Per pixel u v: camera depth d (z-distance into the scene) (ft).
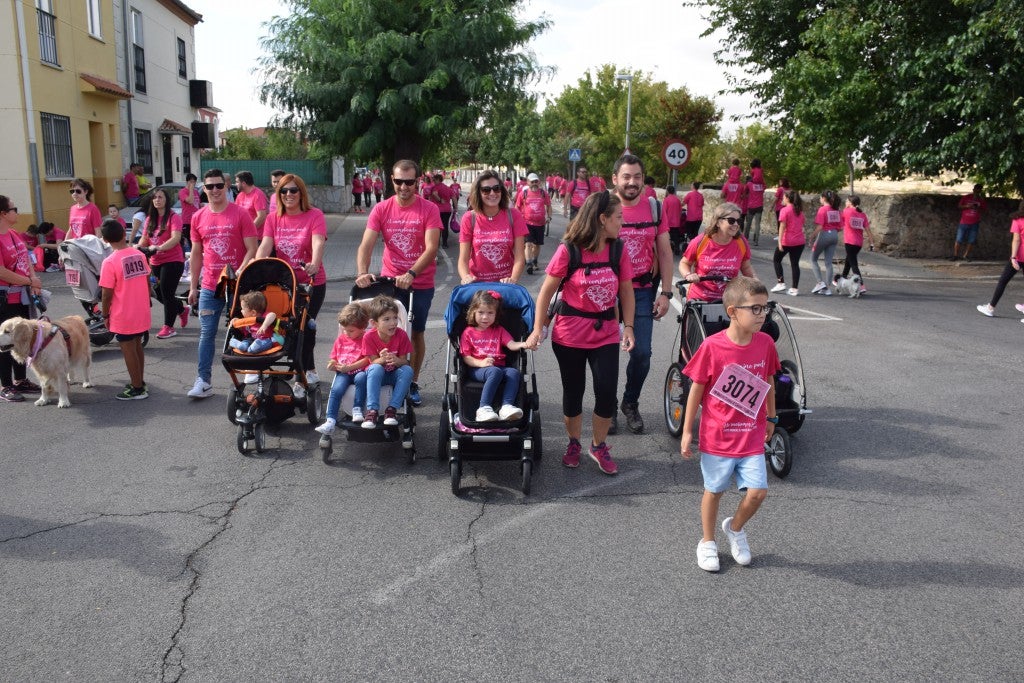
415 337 23.58
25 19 58.90
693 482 18.76
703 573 14.51
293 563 14.82
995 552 15.35
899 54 56.29
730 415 14.23
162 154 96.17
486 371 18.79
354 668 11.70
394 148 76.79
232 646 12.25
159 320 38.19
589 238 17.62
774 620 12.98
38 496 17.80
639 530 16.25
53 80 63.82
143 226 40.09
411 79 72.33
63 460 20.02
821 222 45.65
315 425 22.77
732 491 18.25
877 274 55.21
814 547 15.55
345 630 12.66
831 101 58.95
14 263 25.41
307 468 19.61
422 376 27.76
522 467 18.84
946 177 92.58
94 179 75.15
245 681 11.41
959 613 13.21
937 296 46.34
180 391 26.27
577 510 17.20
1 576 14.30
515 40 74.38
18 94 58.39
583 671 11.63
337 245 70.23
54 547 15.40
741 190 72.59
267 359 20.48
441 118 70.85
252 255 24.77
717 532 16.15
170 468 19.52
